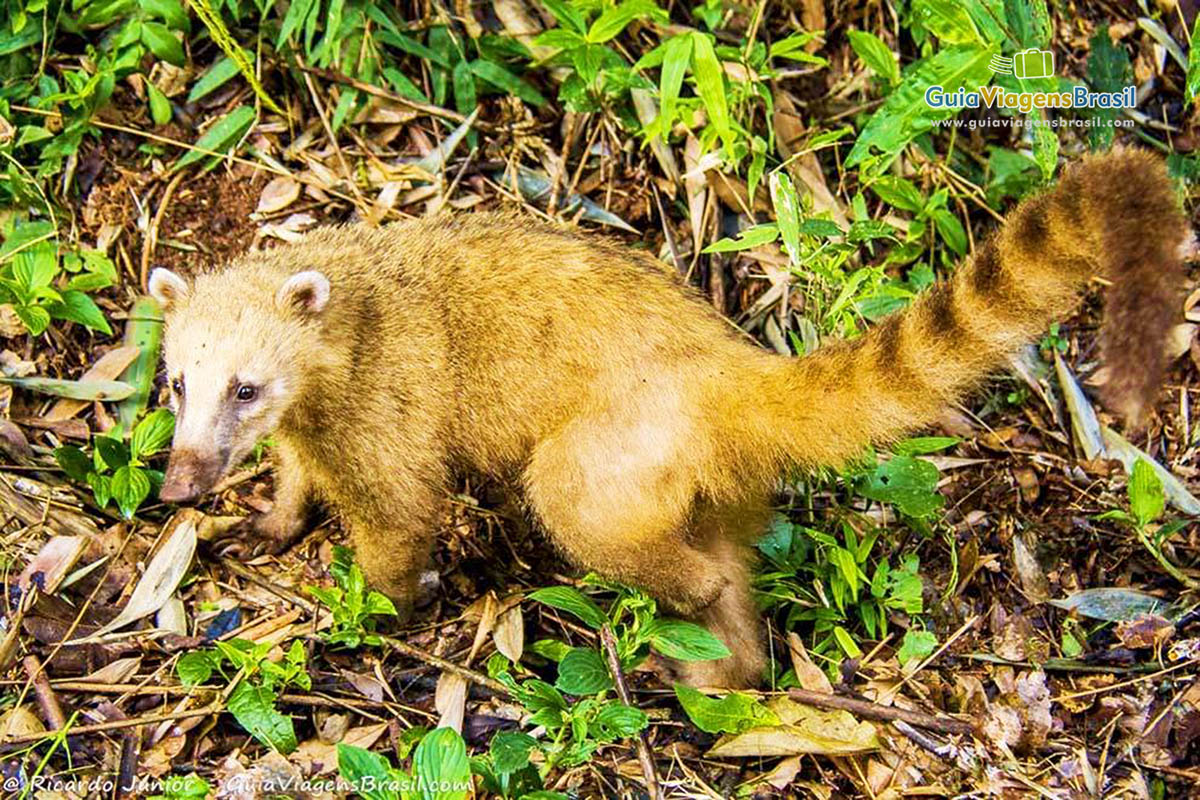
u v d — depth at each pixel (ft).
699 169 16.46
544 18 18.66
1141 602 15.48
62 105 17.74
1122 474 16.99
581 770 13.23
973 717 13.97
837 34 19.30
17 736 13.14
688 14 19.22
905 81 15.70
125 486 15.01
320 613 14.83
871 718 13.93
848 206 18.35
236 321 14.24
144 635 14.44
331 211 17.89
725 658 14.19
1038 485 16.94
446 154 18.10
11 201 17.20
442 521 16.24
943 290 13.12
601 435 14.25
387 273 15.17
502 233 15.42
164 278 14.70
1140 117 19.02
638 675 14.90
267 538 15.94
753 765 13.73
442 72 18.49
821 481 16.47
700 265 17.97
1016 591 15.84
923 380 13.19
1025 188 18.35
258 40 18.17
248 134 18.06
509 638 14.75
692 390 14.12
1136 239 11.43
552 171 18.30
